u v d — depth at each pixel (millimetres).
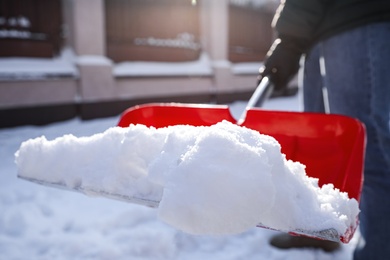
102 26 4809
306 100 1361
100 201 1822
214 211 434
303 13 1117
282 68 1187
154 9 5703
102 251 1312
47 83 4230
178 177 457
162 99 5633
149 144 595
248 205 444
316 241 1367
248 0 7539
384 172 1000
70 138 670
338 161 817
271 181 470
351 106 1032
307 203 535
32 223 1574
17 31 4191
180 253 1321
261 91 1130
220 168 454
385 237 1014
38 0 4375
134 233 1442
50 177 656
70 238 1428
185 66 6141
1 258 1290
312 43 1181
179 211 433
